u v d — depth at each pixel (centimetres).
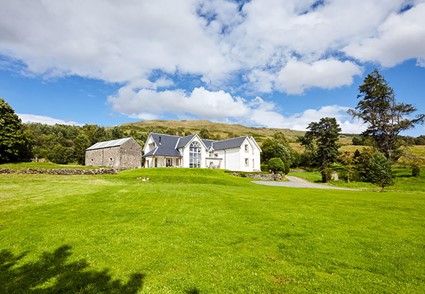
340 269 680
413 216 1253
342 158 5991
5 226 1012
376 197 1983
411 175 4591
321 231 982
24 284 606
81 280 621
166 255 755
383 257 755
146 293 566
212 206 1405
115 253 767
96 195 1661
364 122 5666
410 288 591
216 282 612
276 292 574
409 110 5188
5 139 4766
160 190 1962
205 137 12838
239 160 5800
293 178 5306
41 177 2741
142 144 9569
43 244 835
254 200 1627
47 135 10519
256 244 845
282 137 10475
